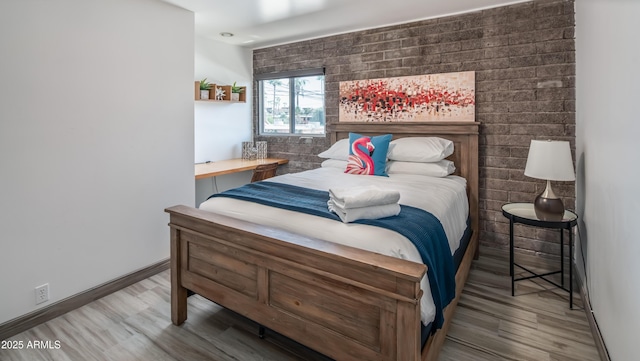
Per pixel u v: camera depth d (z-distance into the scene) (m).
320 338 1.51
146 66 2.62
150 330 2.02
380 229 1.56
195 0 2.77
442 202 2.15
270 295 1.67
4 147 1.90
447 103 3.22
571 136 2.76
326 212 1.77
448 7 3.02
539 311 2.22
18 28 1.92
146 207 2.70
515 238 3.08
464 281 2.36
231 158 4.43
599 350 1.80
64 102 2.15
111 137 2.43
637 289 1.33
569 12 2.71
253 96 4.64
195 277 1.98
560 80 2.77
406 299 1.23
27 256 2.04
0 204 1.91
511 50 2.94
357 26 3.56
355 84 3.73
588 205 2.23
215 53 4.11
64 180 2.18
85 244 2.32
